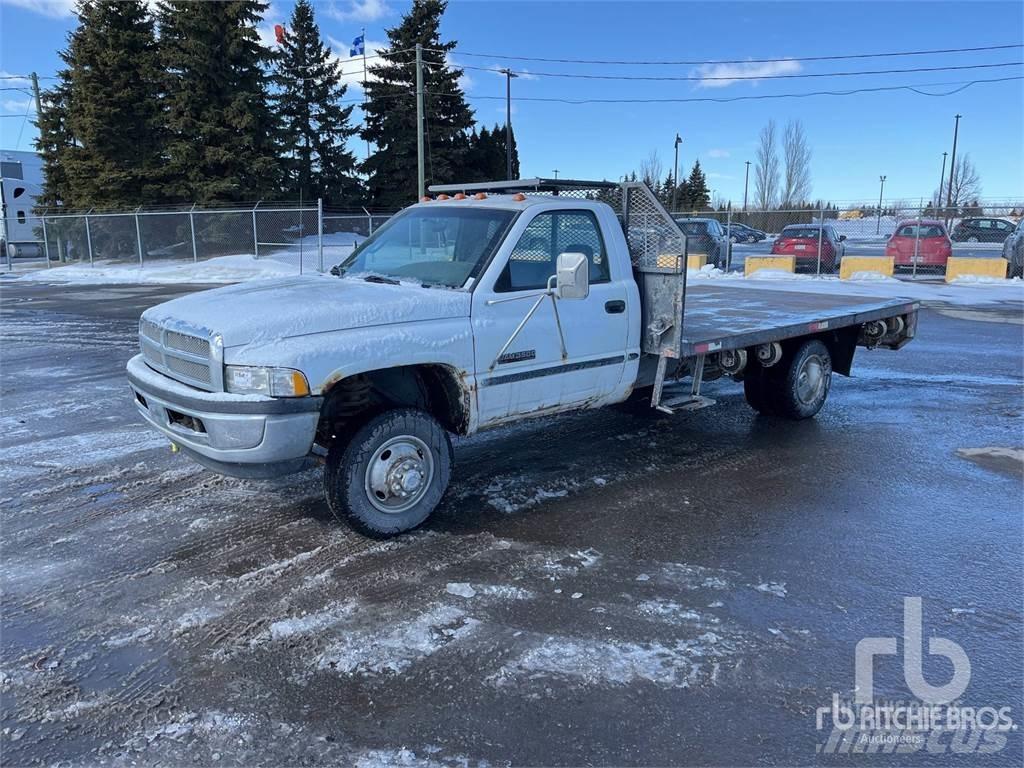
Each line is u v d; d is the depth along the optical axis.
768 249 38.09
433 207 5.38
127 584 3.91
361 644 3.36
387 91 42.19
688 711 2.92
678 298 5.25
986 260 20.03
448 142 42.94
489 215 4.96
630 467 5.82
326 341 4.00
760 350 6.34
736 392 8.49
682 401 5.74
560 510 4.94
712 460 6.00
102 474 5.58
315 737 2.77
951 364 9.95
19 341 11.91
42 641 3.39
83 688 3.05
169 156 32.06
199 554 4.25
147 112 32.28
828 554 4.30
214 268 26.06
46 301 18.22
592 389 5.31
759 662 3.24
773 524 4.72
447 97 42.78
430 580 3.96
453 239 4.98
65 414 7.34
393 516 4.41
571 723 2.84
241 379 3.88
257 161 32.16
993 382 8.88
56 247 31.25
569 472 5.69
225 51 32.16
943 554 4.30
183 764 2.63
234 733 2.79
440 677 3.12
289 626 3.51
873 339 7.78
